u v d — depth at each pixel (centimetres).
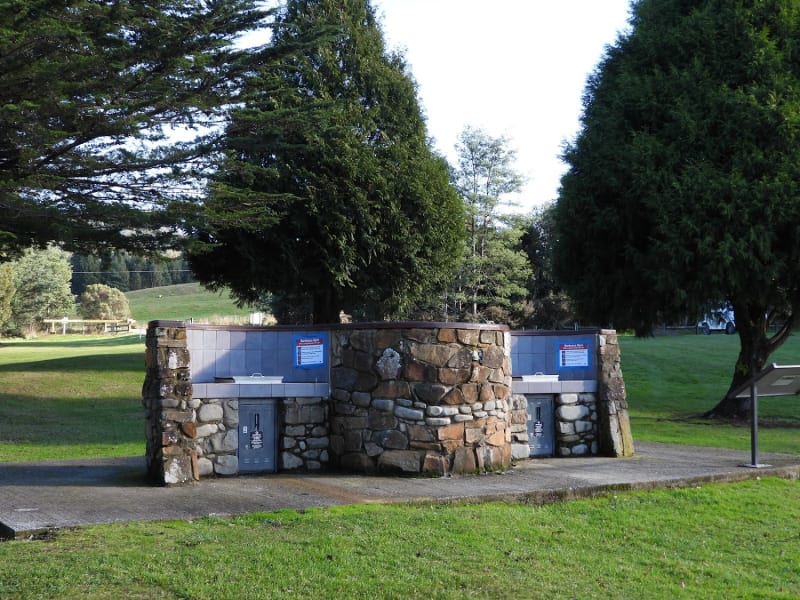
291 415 930
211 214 1176
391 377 902
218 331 962
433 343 903
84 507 697
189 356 862
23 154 993
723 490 896
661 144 1728
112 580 507
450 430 901
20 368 2425
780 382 1032
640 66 1914
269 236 1841
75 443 1329
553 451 1117
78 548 564
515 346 1205
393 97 2080
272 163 1762
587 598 541
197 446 873
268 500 743
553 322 4438
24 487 801
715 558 667
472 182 3875
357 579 536
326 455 939
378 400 906
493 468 930
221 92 1212
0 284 4438
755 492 898
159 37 1037
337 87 1998
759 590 589
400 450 893
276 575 534
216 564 545
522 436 1080
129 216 1095
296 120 1284
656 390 2406
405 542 618
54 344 4366
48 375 2259
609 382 1145
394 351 905
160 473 825
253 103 1318
